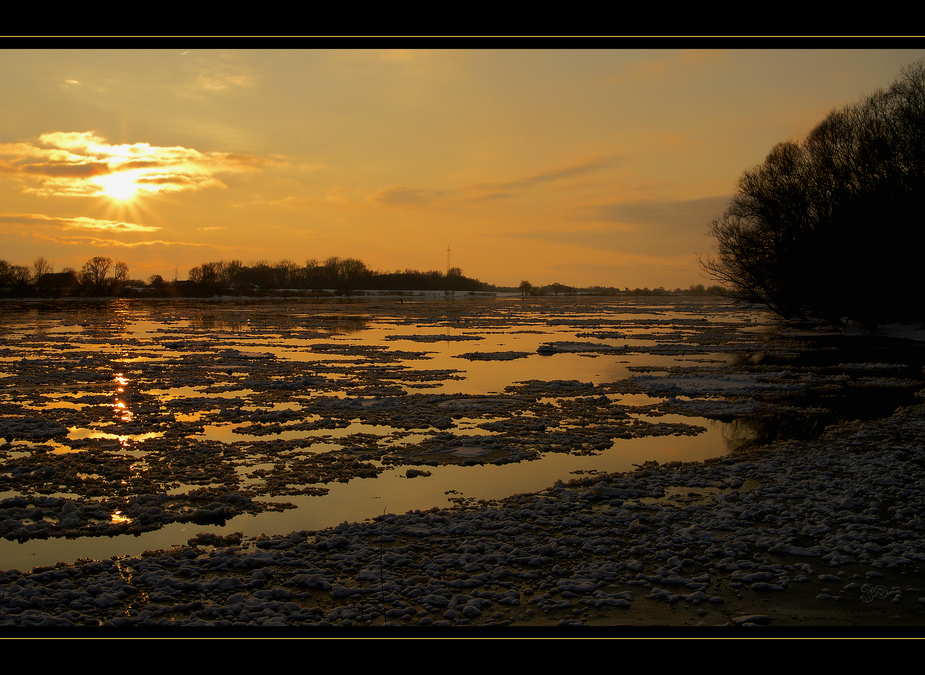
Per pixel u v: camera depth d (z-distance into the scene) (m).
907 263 40.06
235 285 157.38
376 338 40.16
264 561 7.91
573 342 38.09
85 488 10.88
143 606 6.88
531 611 6.73
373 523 9.20
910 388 21.61
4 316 59.16
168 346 33.59
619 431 15.12
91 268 124.50
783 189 46.12
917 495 10.28
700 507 9.84
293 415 16.56
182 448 13.29
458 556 8.07
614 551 8.35
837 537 8.62
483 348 34.59
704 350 33.84
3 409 17.34
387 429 15.23
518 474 11.79
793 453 13.06
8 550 8.45
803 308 50.41
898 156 41.22
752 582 7.45
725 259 52.31
